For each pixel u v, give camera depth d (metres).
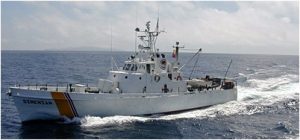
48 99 30.56
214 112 37.53
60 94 30.64
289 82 64.50
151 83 34.72
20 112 31.30
